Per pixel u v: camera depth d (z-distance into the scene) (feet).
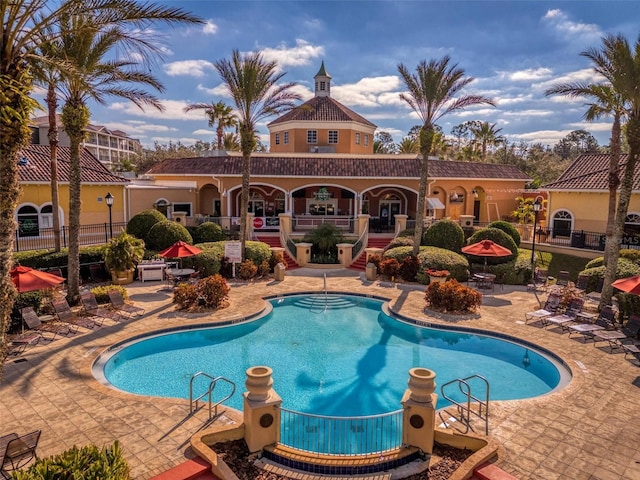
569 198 98.89
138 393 38.17
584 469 26.58
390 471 26.40
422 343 51.03
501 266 76.89
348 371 43.24
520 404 34.83
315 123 132.57
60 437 29.30
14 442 23.54
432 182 115.24
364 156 118.01
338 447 30.12
